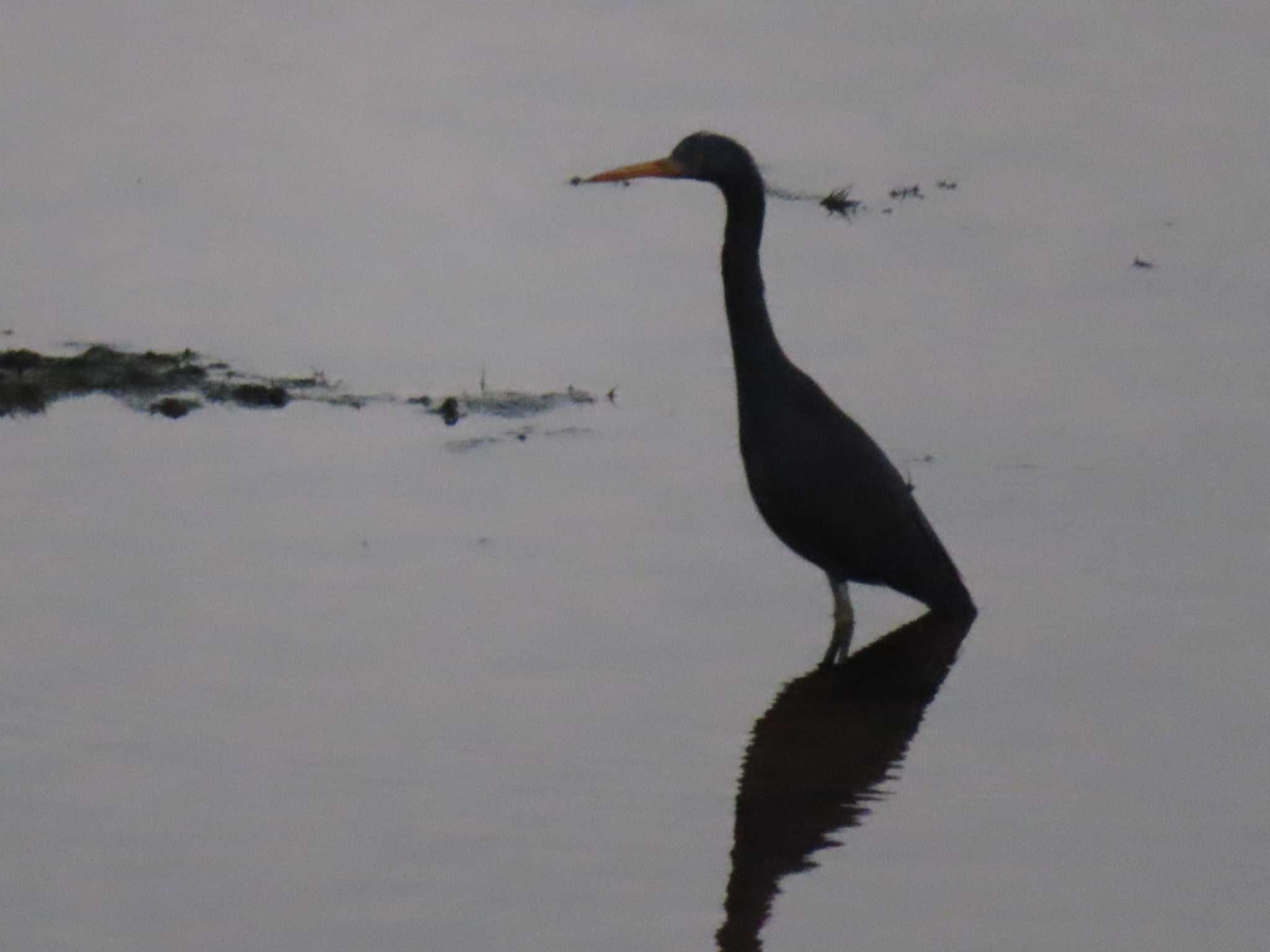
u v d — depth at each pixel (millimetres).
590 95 21641
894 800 10398
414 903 9203
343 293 17109
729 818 10086
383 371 15875
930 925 9219
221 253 17625
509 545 13156
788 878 9586
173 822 9797
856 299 17375
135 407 14992
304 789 10156
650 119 21078
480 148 20141
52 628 11703
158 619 11883
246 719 10828
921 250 18484
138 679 11180
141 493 13609
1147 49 24266
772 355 13086
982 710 11453
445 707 11062
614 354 16391
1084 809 10328
